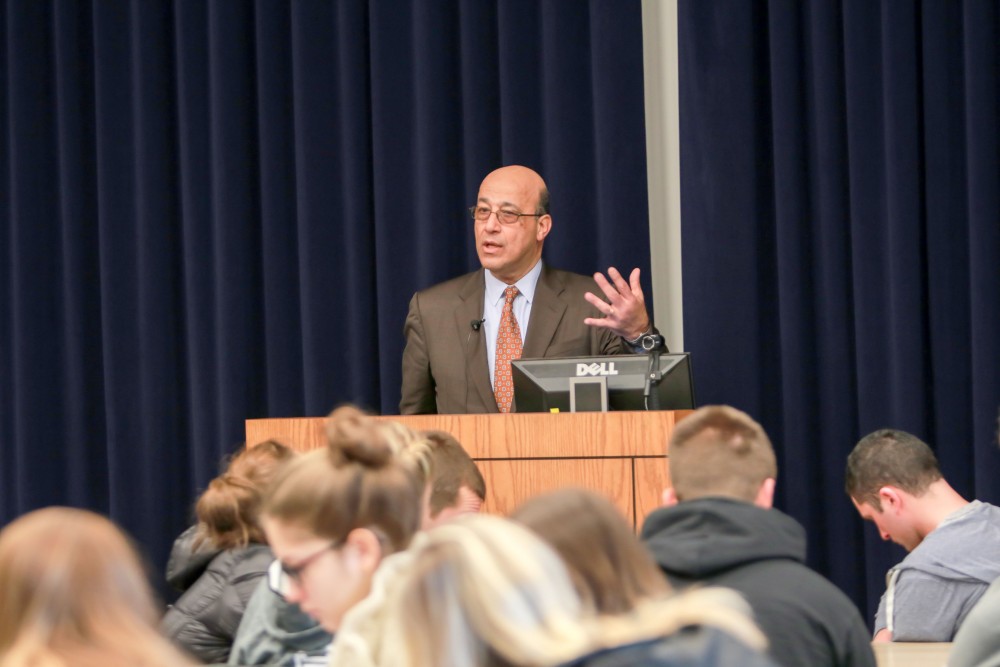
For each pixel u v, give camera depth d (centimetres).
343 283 901
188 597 455
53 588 218
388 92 888
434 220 876
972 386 801
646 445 585
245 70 925
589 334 791
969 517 502
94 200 961
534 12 876
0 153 966
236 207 912
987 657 350
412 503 315
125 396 936
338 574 308
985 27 798
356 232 894
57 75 948
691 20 840
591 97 862
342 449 315
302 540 307
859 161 817
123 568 226
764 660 204
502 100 871
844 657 331
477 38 880
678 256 882
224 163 912
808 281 841
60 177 955
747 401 829
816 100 830
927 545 495
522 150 870
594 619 209
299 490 309
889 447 534
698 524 340
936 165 812
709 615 210
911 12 809
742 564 335
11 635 218
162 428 933
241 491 454
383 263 884
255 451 470
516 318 805
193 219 921
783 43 831
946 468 806
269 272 909
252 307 926
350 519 307
